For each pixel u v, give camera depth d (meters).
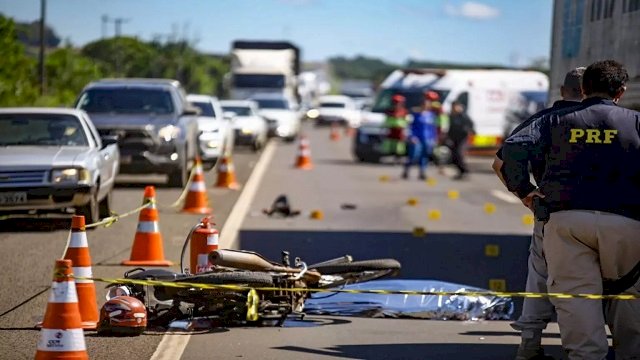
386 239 21.92
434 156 46.06
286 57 76.19
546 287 11.04
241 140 56.44
